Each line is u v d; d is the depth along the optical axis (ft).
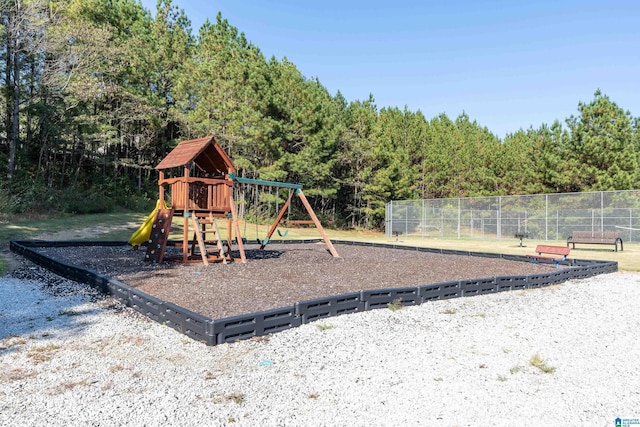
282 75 100.89
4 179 69.46
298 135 98.99
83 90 74.13
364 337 15.76
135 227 61.62
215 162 36.35
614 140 80.94
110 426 9.09
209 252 37.86
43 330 16.17
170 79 98.68
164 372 12.17
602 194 67.92
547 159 88.63
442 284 23.02
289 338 15.49
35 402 10.19
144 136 99.09
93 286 23.76
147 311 18.20
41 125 80.18
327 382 11.60
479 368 12.85
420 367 12.84
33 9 69.10
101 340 15.06
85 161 97.14
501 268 34.40
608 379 12.17
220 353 13.84
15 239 44.65
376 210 116.16
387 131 133.49
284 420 9.46
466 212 91.71
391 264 34.81
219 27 110.52
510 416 9.84
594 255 50.57
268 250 45.65
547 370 12.67
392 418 9.64
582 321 18.94
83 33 73.82
